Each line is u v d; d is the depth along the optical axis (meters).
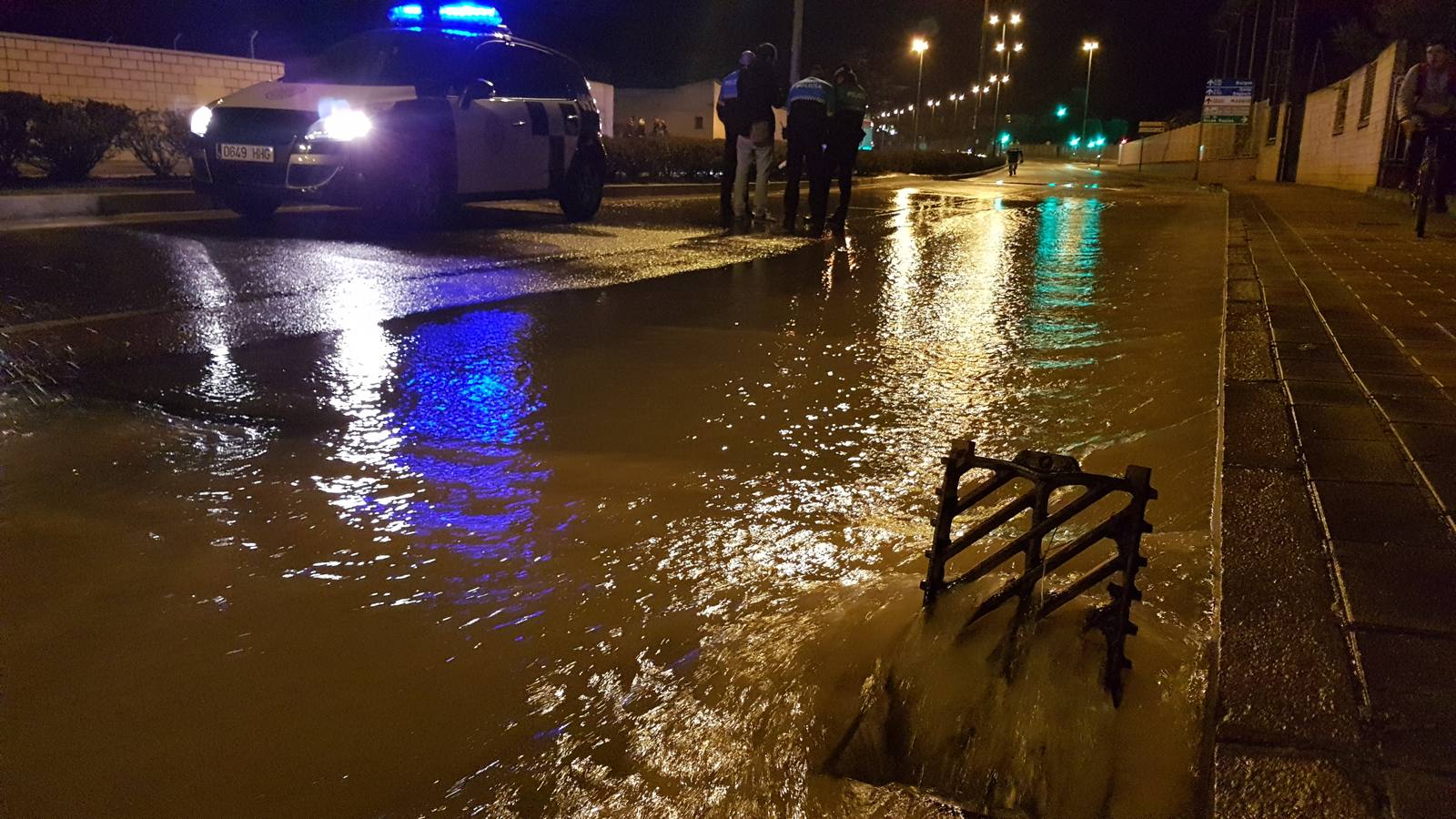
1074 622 2.03
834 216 11.41
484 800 1.73
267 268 6.88
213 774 1.79
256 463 3.34
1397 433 3.17
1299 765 1.54
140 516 2.89
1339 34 27.19
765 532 2.84
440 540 2.78
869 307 6.35
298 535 2.79
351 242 8.39
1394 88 18.28
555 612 2.38
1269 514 2.50
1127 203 17.95
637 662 2.16
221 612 2.36
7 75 15.64
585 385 4.39
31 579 2.50
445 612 2.38
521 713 1.98
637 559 2.67
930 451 3.55
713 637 2.25
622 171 17.25
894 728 1.86
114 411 3.84
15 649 2.18
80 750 1.85
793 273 7.80
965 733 1.82
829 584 2.51
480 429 3.75
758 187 11.67
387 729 1.92
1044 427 3.81
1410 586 2.11
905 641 2.07
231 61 18.45
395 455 3.45
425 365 4.67
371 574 2.57
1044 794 1.70
